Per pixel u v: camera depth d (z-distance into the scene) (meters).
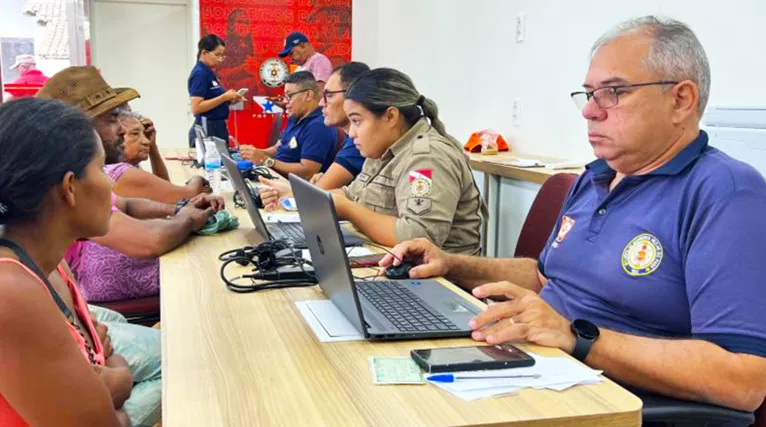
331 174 3.14
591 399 0.98
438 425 0.89
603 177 1.55
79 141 1.06
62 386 0.95
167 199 2.81
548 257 1.65
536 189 2.63
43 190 1.02
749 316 1.16
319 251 1.36
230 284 1.52
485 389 1.00
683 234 1.31
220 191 3.10
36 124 1.02
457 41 4.24
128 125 2.91
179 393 0.98
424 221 2.02
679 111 1.35
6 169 1.00
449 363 1.06
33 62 7.58
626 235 1.40
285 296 1.47
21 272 0.98
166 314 1.34
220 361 1.10
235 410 0.93
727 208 1.24
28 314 0.93
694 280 1.24
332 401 0.96
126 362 1.52
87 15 7.73
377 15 5.80
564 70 3.10
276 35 6.25
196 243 2.00
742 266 1.19
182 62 8.22
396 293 1.48
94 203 1.09
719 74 2.28
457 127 4.30
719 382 1.14
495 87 3.77
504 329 1.20
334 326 1.27
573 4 3.01
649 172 1.39
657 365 1.16
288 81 4.15
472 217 2.22
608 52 1.39
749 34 2.15
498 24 3.70
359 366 1.09
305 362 1.10
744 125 1.77
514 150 3.58
